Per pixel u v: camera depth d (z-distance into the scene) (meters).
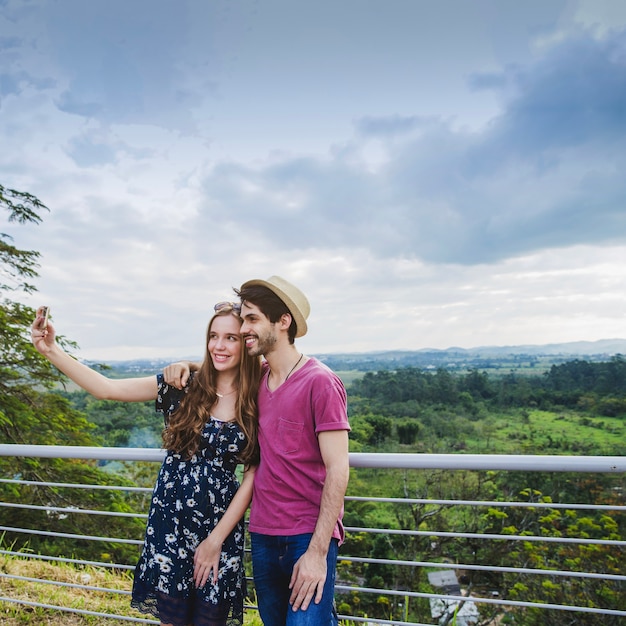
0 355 11.09
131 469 12.87
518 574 10.09
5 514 9.88
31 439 10.85
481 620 9.81
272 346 1.73
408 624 1.99
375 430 30.19
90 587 2.42
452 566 1.86
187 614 1.79
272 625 1.72
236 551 1.80
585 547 9.70
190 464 1.81
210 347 1.83
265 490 1.71
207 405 1.81
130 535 11.16
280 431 1.69
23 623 2.60
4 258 11.90
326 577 1.59
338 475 1.58
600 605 9.03
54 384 11.73
